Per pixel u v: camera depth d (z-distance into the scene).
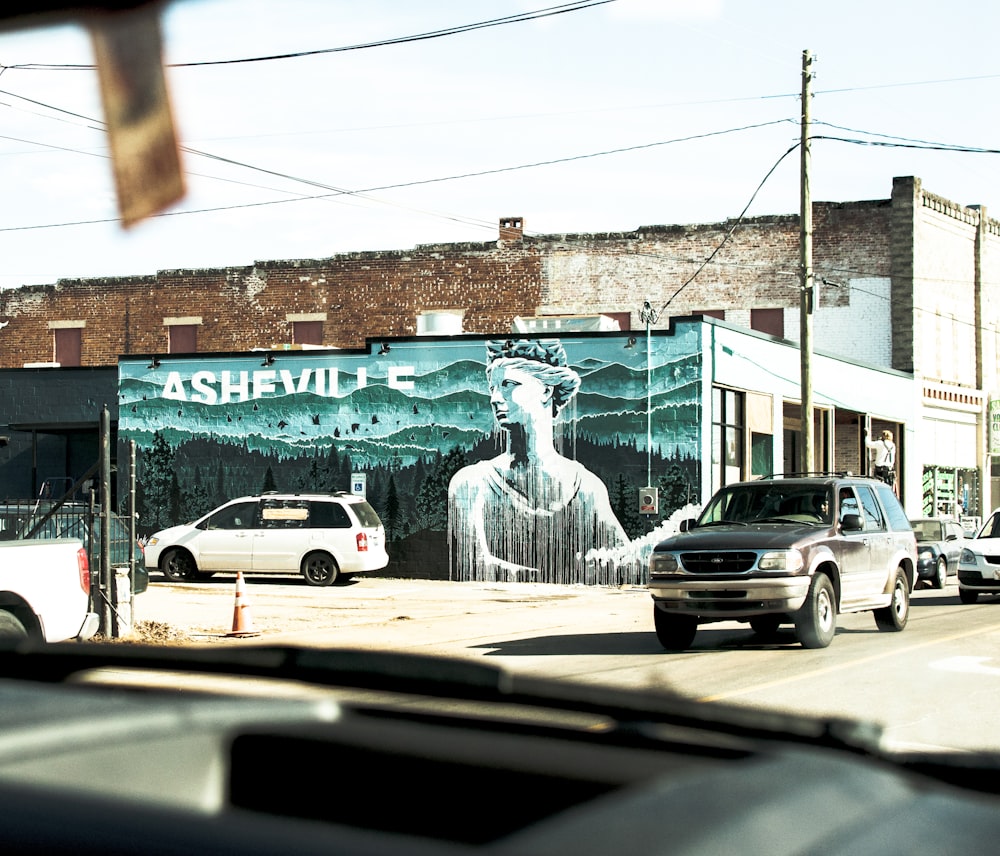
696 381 25.22
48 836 1.32
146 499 28.27
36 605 11.30
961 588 21.77
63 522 17.31
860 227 39.41
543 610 20.11
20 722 1.88
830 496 15.45
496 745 2.15
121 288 44.81
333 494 25.08
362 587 24.45
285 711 2.24
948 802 1.82
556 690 2.36
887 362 38.91
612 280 41.12
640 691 2.42
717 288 40.47
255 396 27.77
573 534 25.70
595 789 1.98
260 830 1.34
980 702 10.41
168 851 1.29
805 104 24.73
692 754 2.12
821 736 2.37
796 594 14.00
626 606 20.92
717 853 1.37
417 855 1.29
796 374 30.23
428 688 2.42
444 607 20.55
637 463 25.44
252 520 24.78
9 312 45.97
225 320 43.62
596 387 25.75
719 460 26.05
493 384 26.33
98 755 1.86
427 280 42.16
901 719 9.58
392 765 2.11
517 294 41.66
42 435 32.09
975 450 42.84
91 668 2.62
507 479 26.17
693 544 14.41
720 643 15.36
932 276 40.09
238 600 16.09
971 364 42.44
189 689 2.49
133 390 28.48
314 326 42.88
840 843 1.51
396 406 26.91
